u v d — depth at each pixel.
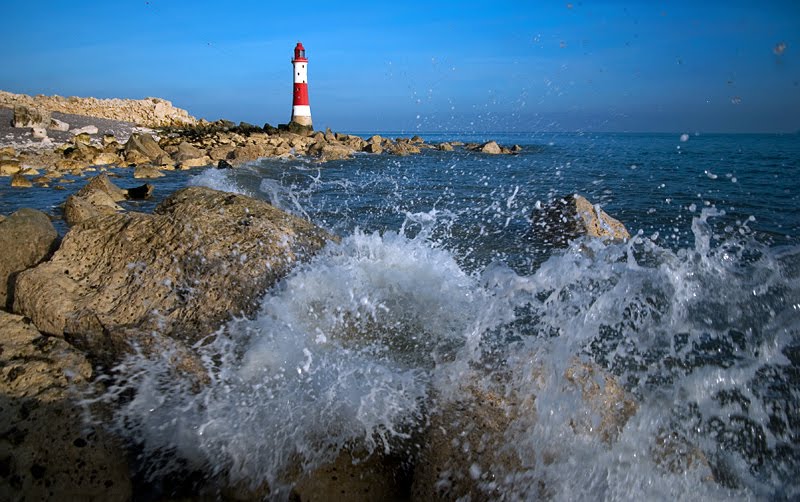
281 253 3.66
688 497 2.36
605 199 9.55
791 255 3.89
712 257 4.12
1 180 11.52
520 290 3.81
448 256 4.20
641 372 3.08
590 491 2.32
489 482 2.29
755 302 3.58
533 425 2.48
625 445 2.53
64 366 2.70
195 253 3.54
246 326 3.11
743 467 2.53
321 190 11.36
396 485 2.38
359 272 3.61
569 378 2.73
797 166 15.45
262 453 2.44
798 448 2.64
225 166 16.17
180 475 2.45
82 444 2.36
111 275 3.53
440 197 10.18
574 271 4.01
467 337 3.16
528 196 10.17
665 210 8.53
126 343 2.92
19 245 3.85
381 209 8.92
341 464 2.40
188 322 3.19
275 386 2.73
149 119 36.00
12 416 2.34
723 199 9.44
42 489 2.21
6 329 2.97
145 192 9.90
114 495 2.31
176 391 2.72
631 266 4.03
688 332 3.39
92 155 16.05
